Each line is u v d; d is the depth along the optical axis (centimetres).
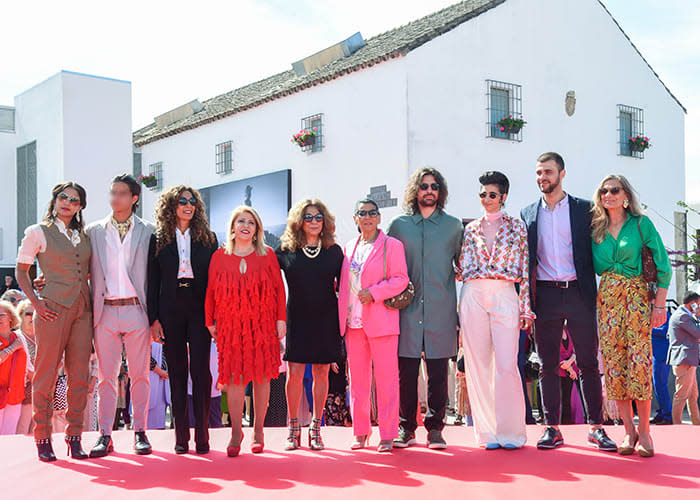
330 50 1536
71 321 480
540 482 388
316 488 383
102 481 409
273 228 1559
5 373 643
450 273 498
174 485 396
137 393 490
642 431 454
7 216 2122
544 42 1447
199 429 480
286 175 1519
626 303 457
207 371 484
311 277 488
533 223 490
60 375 666
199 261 489
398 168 1250
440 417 483
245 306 480
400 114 1248
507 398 481
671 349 843
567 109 1477
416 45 1248
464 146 1311
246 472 424
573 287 475
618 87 1580
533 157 1412
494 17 1369
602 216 470
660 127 1669
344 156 1381
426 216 502
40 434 469
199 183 1853
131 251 488
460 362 746
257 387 493
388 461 446
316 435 496
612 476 400
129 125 1898
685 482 385
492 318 486
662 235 1653
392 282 477
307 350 486
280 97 1558
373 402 694
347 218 1373
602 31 1553
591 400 478
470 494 365
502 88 1373
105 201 1855
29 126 2009
